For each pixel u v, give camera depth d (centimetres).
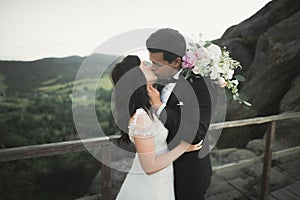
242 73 676
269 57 566
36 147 139
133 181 125
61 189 587
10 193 612
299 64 533
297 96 489
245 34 712
